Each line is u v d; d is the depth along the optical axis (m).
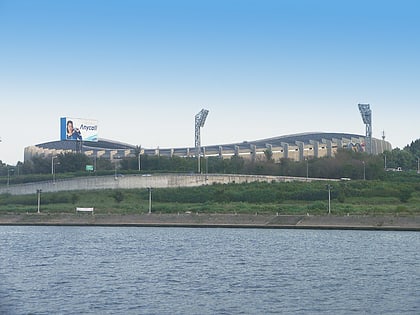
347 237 161.25
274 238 159.00
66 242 150.62
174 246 140.75
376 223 186.75
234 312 72.62
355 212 198.50
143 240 154.50
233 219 199.62
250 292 84.31
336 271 102.69
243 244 144.88
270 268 106.38
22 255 125.56
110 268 106.44
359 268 106.00
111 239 157.50
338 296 81.50
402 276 97.19
